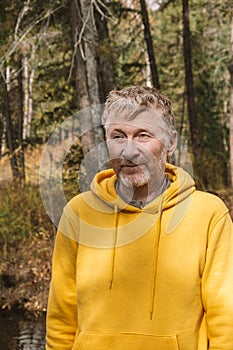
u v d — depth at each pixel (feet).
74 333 7.20
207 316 6.61
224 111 61.36
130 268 6.58
